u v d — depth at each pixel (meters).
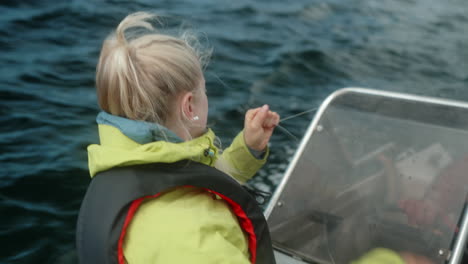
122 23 1.04
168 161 0.98
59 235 2.76
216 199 1.07
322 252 1.65
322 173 1.74
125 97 1.01
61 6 6.43
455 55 6.40
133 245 0.94
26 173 3.26
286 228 1.72
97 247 0.94
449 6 8.91
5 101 4.16
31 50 5.21
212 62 5.24
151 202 0.98
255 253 1.10
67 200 3.05
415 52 6.39
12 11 6.11
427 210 1.54
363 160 1.70
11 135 3.71
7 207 2.93
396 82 5.36
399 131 1.70
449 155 1.58
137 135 1.00
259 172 3.29
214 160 1.12
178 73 1.02
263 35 6.36
